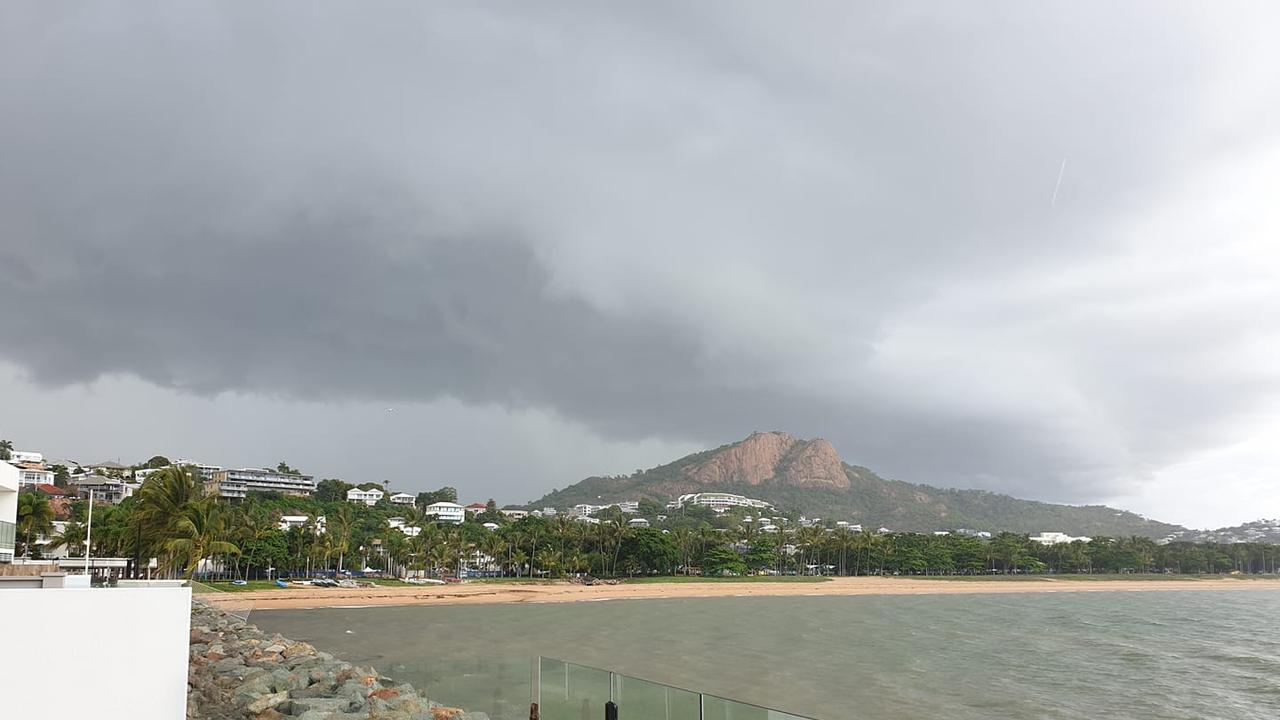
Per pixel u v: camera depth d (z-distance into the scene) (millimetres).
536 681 34312
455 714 29344
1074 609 156625
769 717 14664
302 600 132375
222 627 55531
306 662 41469
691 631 98000
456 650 73688
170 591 14758
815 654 78750
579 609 131500
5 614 13469
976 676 67812
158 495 89750
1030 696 59281
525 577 197250
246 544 146750
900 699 56000
